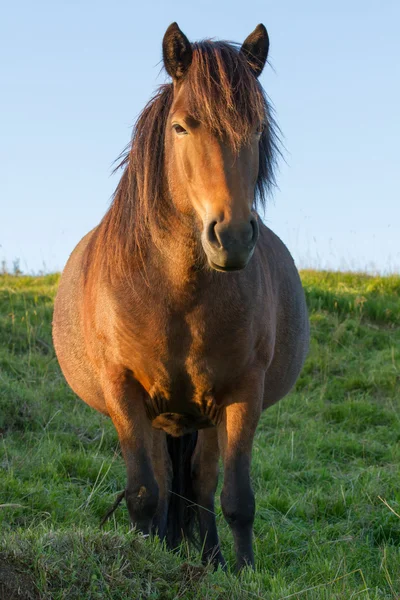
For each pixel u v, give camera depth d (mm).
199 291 4965
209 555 6133
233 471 5137
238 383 5273
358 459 8930
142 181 5141
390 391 11672
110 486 7645
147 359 5160
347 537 6547
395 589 5234
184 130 4555
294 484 8195
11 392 9617
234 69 4566
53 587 4062
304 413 10758
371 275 17703
